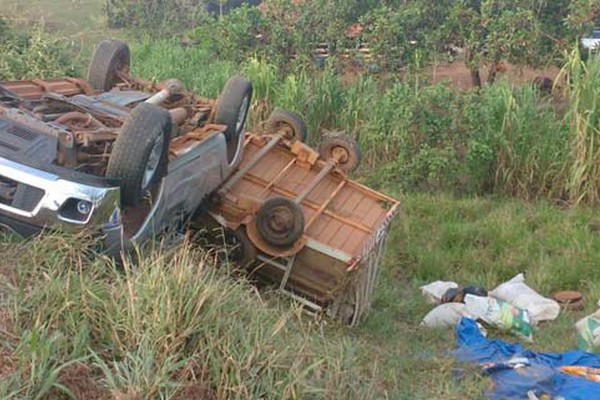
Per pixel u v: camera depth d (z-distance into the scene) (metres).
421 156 12.47
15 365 4.30
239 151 8.14
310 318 7.65
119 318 4.75
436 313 7.95
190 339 4.80
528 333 7.77
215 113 7.84
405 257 10.06
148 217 6.34
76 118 6.48
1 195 5.66
